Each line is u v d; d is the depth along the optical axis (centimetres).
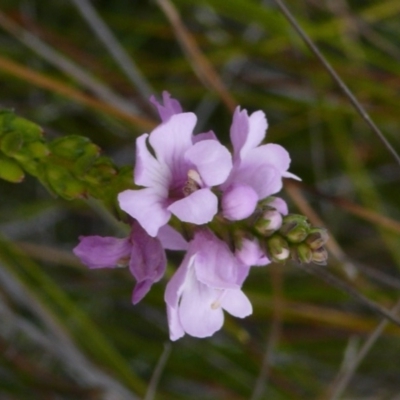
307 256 25
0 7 38
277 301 36
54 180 27
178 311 26
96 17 35
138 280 26
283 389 38
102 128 41
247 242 26
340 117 41
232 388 38
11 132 27
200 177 25
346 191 44
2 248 33
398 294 42
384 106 40
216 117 44
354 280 38
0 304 33
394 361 42
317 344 41
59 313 37
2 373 35
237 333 36
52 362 39
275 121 44
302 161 44
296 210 42
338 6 40
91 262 26
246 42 40
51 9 41
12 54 38
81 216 44
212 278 26
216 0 36
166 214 25
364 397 40
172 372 38
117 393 34
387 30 44
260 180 26
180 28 36
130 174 27
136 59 41
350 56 40
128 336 39
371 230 45
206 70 36
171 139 26
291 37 37
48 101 40
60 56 37
